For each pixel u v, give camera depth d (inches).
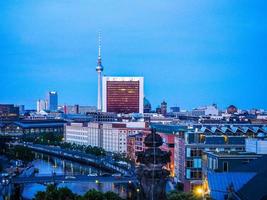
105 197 7504.9
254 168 6151.6
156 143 1477.6
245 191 4926.2
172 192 6501.0
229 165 7475.4
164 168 1519.4
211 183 5477.4
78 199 7460.6
